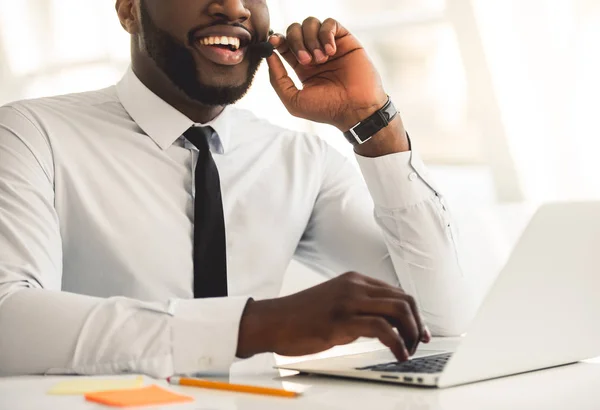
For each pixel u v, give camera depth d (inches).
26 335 48.4
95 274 69.7
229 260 74.4
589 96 167.0
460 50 174.2
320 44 72.5
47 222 63.8
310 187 80.4
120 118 73.0
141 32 71.1
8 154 65.9
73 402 36.5
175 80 70.4
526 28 167.9
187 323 47.0
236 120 81.1
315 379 46.3
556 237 42.0
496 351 42.9
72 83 224.1
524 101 173.5
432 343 58.7
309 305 45.7
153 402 36.3
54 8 219.8
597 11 162.4
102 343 47.2
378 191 74.9
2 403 36.3
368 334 44.1
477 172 187.0
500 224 156.3
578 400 37.5
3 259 57.7
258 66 74.1
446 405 36.5
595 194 171.9
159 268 69.9
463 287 74.7
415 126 194.9
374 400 37.9
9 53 224.2
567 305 45.0
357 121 74.3
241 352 46.4
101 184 70.3
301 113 75.5
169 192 71.9
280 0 191.6
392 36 185.9
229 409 35.2
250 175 77.5
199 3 68.5
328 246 82.2
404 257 74.5
